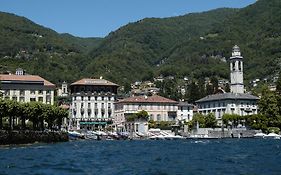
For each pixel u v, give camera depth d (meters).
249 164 66.62
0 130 112.56
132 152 99.94
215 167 62.38
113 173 55.12
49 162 70.38
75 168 61.19
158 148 118.00
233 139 192.88
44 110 142.00
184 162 71.31
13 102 125.94
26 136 125.56
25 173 54.50
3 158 77.69
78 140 184.75
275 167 61.34
